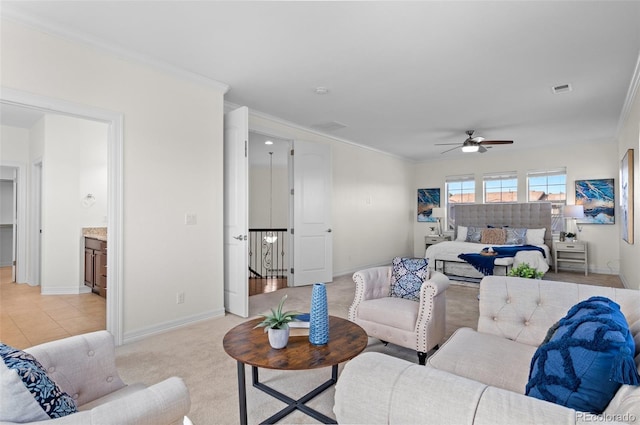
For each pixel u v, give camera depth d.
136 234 3.07
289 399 2.05
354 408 0.80
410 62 3.18
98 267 4.66
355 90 3.90
